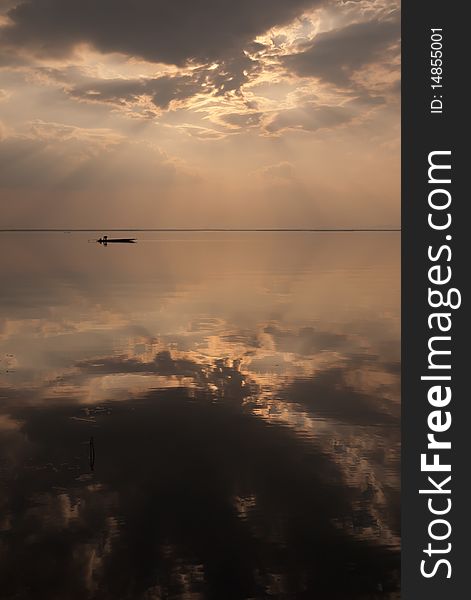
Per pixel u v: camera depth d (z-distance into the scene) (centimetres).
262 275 5453
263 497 1097
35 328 2780
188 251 10219
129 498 1088
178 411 1606
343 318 3109
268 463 1252
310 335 2670
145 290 4244
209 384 1881
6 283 4625
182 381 1914
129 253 9288
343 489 1129
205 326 2881
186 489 1127
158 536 959
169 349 2373
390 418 1545
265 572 867
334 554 914
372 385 1867
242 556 905
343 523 1002
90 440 1381
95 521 1003
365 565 888
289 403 1681
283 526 993
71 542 937
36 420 1522
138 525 994
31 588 823
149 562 887
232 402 1689
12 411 1592
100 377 1955
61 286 4450
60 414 1573
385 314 3228
